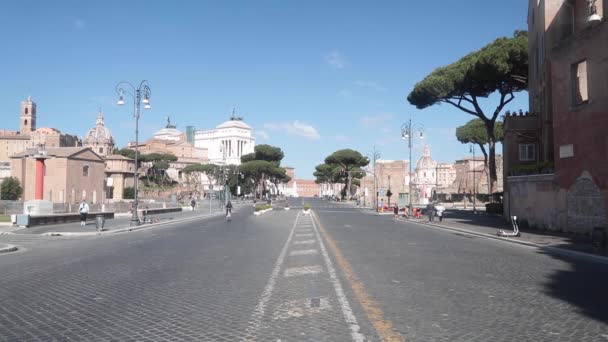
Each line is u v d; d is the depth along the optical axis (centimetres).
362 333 688
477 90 4616
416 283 1093
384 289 1019
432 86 4566
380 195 7444
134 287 1045
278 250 1816
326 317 781
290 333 689
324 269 1309
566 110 2625
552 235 2495
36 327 724
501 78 4347
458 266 1391
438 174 16312
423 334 684
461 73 4488
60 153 7594
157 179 12694
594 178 2394
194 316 789
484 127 7306
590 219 2433
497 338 669
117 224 3497
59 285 1071
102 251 1802
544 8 3494
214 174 12100
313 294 966
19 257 1645
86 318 777
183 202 8831
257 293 979
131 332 696
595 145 2384
